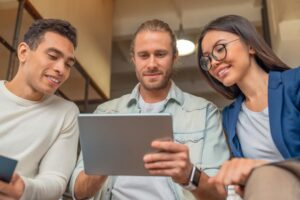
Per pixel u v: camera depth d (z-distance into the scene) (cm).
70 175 162
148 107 191
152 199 163
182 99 191
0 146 147
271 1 430
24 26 290
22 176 134
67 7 369
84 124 122
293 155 140
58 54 157
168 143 119
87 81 407
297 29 377
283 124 145
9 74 254
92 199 167
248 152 159
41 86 155
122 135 122
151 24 188
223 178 90
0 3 289
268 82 156
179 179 130
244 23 160
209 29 163
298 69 153
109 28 503
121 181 170
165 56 182
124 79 641
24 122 155
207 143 172
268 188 62
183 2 516
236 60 156
